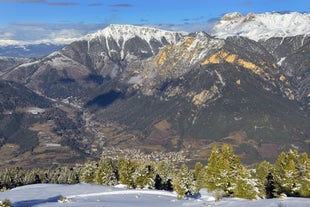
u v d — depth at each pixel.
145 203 68.88
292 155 90.81
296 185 88.00
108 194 88.50
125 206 63.19
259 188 89.38
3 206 55.03
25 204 66.25
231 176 88.31
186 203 66.88
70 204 63.91
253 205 51.69
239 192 81.62
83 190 97.00
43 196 84.00
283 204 50.06
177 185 90.69
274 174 90.31
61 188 102.44
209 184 92.88
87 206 61.62
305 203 50.59
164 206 64.19
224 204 57.06
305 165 88.69
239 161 89.56
